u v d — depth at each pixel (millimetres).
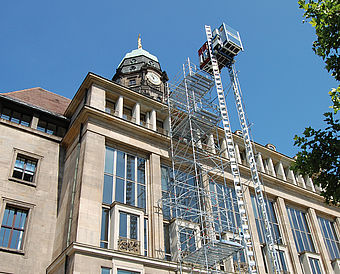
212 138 35719
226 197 31719
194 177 31719
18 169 28031
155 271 24094
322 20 15641
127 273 22766
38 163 28984
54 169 29531
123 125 29922
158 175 29531
